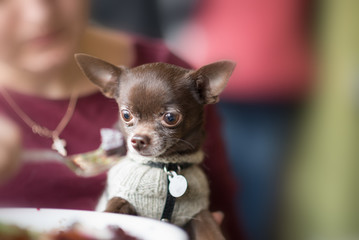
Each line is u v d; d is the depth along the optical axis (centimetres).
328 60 117
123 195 53
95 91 66
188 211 54
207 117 71
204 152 64
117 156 65
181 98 56
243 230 75
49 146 63
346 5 114
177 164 56
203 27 113
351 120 121
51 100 64
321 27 113
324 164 121
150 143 54
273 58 105
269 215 117
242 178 112
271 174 113
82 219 44
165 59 73
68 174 62
